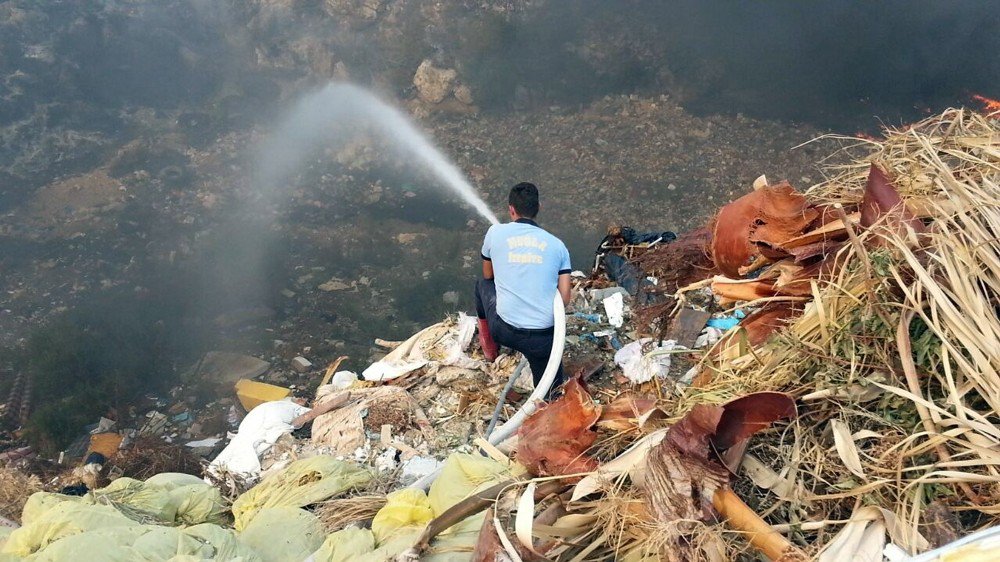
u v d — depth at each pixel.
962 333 2.07
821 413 2.23
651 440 2.31
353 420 3.83
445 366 4.21
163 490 3.16
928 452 2.00
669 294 4.27
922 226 2.45
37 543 2.61
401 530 2.60
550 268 3.54
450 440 3.68
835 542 1.86
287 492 3.15
